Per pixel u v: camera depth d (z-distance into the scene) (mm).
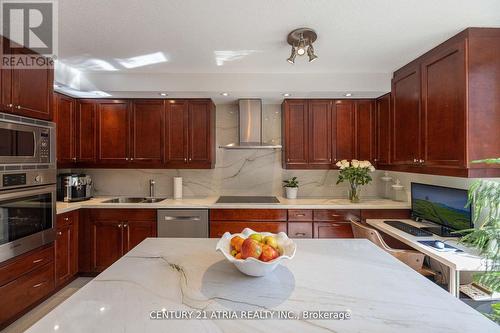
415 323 759
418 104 2318
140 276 1045
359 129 3105
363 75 2803
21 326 1976
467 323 761
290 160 3133
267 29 1881
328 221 2844
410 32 1914
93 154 3055
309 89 2803
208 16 1710
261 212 2844
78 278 2816
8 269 1865
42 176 2109
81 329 713
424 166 2225
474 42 1795
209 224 2842
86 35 1946
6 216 1820
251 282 1000
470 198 1400
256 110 3174
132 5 1584
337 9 1636
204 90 2789
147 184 3475
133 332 704
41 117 2115
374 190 3488
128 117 3057
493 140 1760
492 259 1331
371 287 975
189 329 721
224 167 3492
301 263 1199
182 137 3070
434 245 1847
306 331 718
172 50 2225
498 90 1770
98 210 2840
